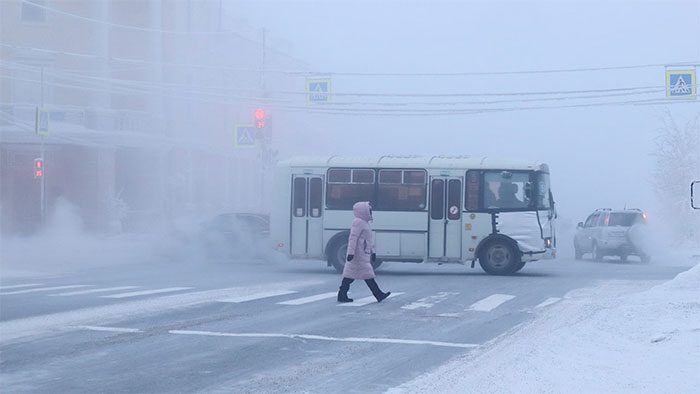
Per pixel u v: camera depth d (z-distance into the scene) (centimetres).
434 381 1026
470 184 2644
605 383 946
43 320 1541
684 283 1797
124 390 989
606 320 1440
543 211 2641
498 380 994
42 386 1007
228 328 1466
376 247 2670
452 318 1622
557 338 1293
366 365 1144
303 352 1244
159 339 1345
